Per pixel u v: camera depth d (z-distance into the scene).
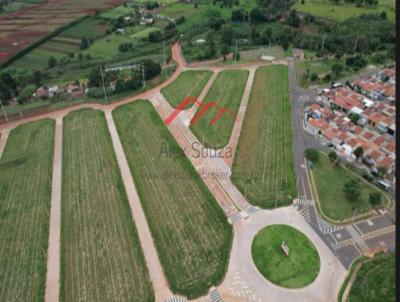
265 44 186.25
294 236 74.12
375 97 128.12
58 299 63.59
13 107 134.62
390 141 98.38
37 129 118.50
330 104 124.88
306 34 189.75
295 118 117.44
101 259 70.69
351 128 108.25
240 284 64.88
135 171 95.00
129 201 85.31
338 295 62.53
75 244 74.38
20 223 80.81
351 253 70.19
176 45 193.75
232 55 173.25
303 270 67.06
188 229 76.62
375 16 198.50
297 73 150.75
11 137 115.94
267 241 73.19
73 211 83.06
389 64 154.38
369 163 93.44
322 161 96.44
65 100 137.25
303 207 81.56
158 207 82.81
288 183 88.50
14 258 72.12
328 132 105.00
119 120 121.44
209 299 62.50
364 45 168.38
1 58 185.62
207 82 145.25
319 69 154.25
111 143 108.31
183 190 87.81
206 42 190.75
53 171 97.81
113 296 63.44
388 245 71.38
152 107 128.50
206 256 70.12
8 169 99.94
